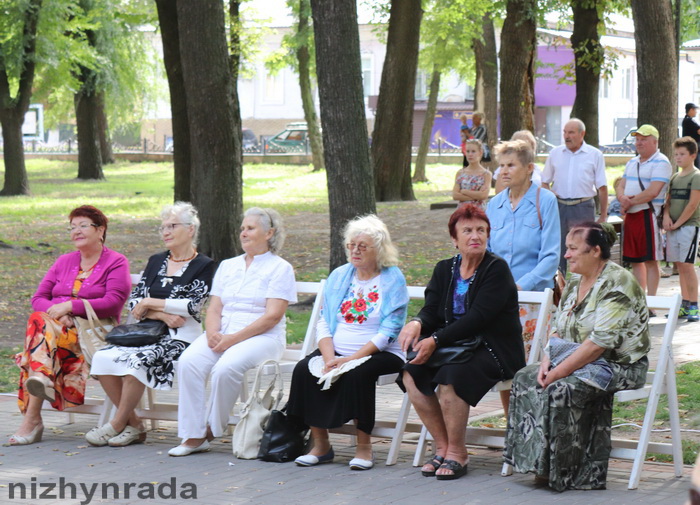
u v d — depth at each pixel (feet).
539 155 161.38
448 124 204.95
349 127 42.93
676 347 35.01
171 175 160.45
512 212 25.25
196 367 24.26
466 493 20.15
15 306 50.90
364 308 23.63
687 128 67.26
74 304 26.27
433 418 22.07
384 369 22.77
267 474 22.04
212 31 52.70
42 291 27.43
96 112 149.69
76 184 141.38
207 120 53.42
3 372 35.45
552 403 20.07
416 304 45.75
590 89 71.97
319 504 19.49
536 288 24.38
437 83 125.39
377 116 96.78
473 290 22.03
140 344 25.32
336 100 42.83
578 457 20.27
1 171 161.07
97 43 137.39
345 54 42.52
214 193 53.88
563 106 191.11
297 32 133.90
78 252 27.71
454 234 22.31
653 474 21.56
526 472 20.39
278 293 25.11
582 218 38.24
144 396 28.35
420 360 21.84
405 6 93.04
